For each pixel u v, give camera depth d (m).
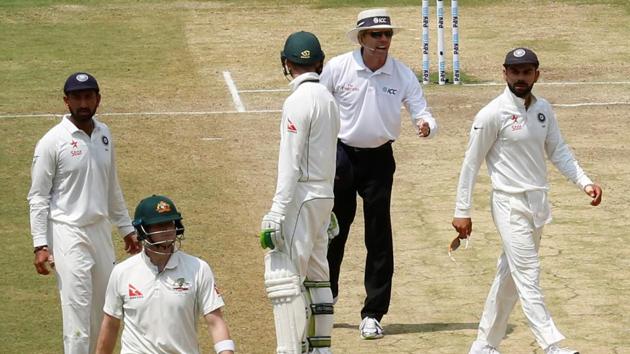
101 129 29.78
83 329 29.22
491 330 31.14
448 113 65.75
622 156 56.09
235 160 55.91
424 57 73.94
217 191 50.50
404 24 93.31
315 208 28.28
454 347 32.97
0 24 91.50
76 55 81.94
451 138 60.09
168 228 23.34
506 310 30.95
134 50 83.94
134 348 23.39
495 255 41.66
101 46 84.94
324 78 33.31
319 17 95.62
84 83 28.97
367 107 33.12
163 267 23.50
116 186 30.59
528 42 87.25
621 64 79.81
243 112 66.38
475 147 30.48
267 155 56.94
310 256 28.75
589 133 60.81
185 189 50.72
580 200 48.78
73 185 29.11
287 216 28.28
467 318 35.47
